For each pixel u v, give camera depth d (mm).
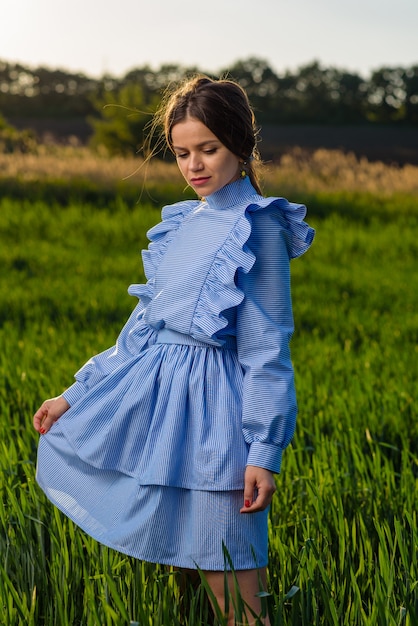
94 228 17766
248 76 60656
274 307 2674
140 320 2926
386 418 5523
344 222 20266
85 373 2922
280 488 4098
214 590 2615
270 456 2531
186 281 2713
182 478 2592
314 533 3512
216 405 2625
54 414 2904
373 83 56562
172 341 2750
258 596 2506
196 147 2652
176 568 3025
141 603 2609
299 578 3039
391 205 22359
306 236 2719
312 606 2924
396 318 10352
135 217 18688
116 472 2715
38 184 20953
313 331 9062
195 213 2840
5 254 14406
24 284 12031
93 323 9328
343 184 25359
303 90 59688
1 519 3492
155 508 2578
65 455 2818
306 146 42000
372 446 5059
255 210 2705
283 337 2627
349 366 7184
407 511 3635
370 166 29594
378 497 4027
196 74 2887
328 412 5586
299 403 5824
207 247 2725
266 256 2686
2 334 8398
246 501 2512
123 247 16484
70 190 20828
